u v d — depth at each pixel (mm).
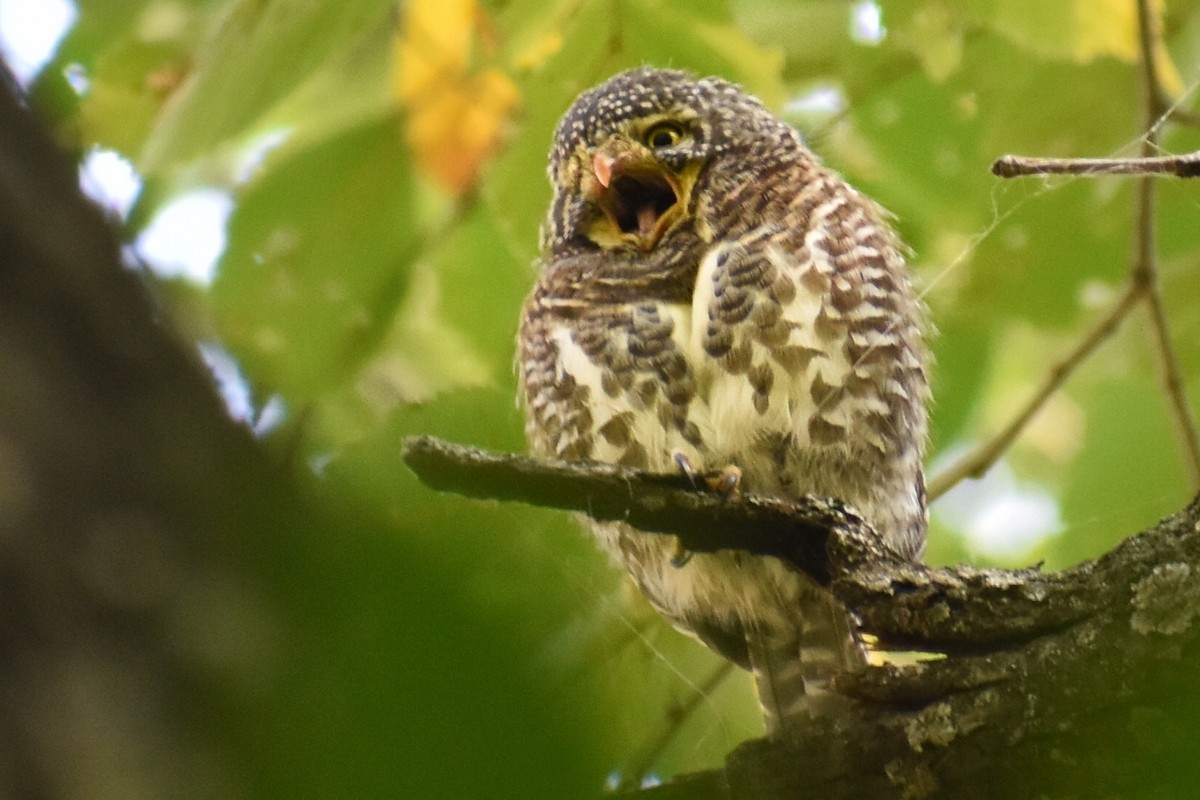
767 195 4160
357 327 4180
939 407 4230
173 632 1995
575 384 4141
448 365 4211
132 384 2057
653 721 4176
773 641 4145
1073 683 4008
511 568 2984
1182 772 3166
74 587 1963
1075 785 4004
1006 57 4223
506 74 4188
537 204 4207
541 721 2193
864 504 4133
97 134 4160
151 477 2035
